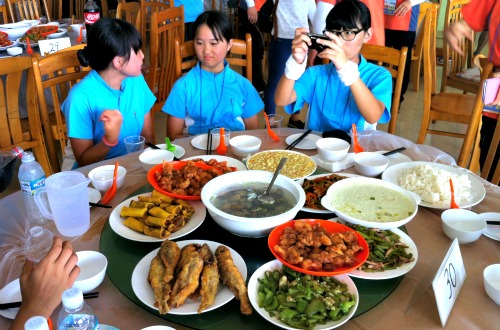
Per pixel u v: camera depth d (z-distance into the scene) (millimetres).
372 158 1564
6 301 955
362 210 1210
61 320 805
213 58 2168
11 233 1206
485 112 2334
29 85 2105
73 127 1908
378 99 1922
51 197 1142
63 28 3520
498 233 1193
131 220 1184
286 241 1046
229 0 5328
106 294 987
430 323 917
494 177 1924
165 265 979
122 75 1929
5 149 2156
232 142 1705
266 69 5277
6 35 3053
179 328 900
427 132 3020
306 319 880
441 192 1334
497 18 2291
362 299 969
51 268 866
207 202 1128
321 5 2725
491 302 978
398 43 3711
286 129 1906
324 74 2016
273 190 1244
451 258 998
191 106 2273
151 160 1570
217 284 950
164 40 3008
